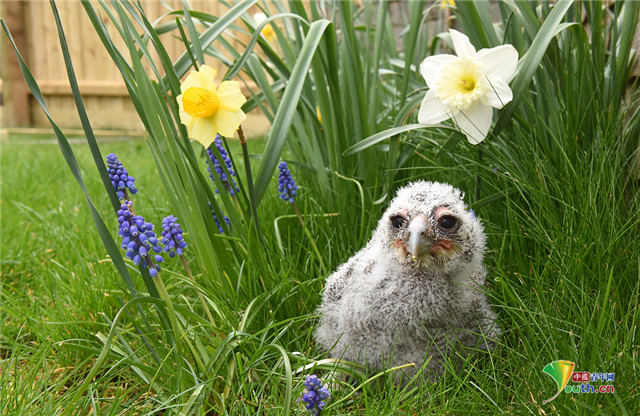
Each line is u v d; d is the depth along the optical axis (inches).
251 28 27.4
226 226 23.2
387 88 37.0
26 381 20.6
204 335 21.7
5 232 34.1
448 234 19.8
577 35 24.3
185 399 20.0
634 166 24.2
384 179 28.3
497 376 20.7
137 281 26.1
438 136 30.0
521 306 21.6
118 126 92.8
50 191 43.3
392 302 20.4
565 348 19.6
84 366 23.4
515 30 26.3
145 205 38.2
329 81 26.4
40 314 25.2
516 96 23.5
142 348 21.7
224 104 20.2
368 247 22.8
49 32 92.4
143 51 21.9
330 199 28.1
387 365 21.1
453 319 20.7
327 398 18.0
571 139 24.8
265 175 23.4
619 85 25.4
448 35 29.0
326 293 22.4
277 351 21.0
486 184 26.9
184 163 22.0
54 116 94.8
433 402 19.6
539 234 22.9
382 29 29.2
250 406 19.9
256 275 23.0
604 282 21.3
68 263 28.3
